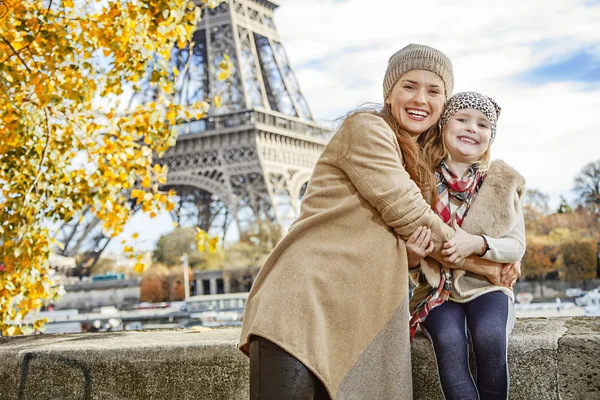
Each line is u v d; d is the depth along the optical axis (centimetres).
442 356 388
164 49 901
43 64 849
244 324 399
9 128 824
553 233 9700
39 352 534
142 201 966
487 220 423
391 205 389
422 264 415
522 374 417
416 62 433
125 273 13062
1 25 822
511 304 423
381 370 378
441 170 442
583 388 406
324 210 408
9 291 839
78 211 923
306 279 383
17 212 832
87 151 922
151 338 557
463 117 436
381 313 384
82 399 519
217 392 489
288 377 361
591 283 9281
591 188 9831
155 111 945
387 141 406
